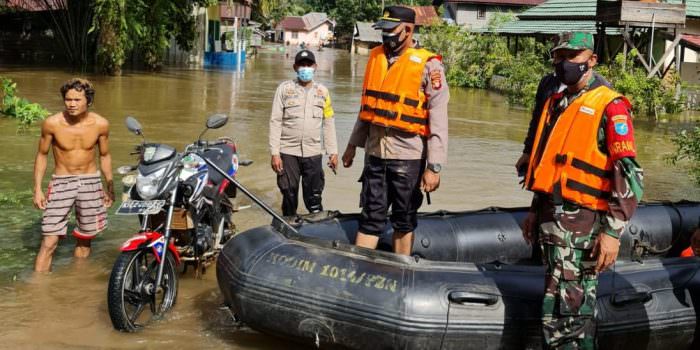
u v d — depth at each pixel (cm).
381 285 414
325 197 830
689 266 468
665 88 2056
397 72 463
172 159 504
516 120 1778
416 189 476
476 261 559
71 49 2883
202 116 1522
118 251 615
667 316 439
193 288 546
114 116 1466
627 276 448
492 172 1036
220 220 578
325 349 434
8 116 1348
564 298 381
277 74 3109
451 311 404
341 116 1683
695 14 2525
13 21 3388
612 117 369
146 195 489
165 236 488
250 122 1455
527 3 4875
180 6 2864
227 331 475
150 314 495
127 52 2928
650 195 929
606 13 2167
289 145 643
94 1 2455
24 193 784
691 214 609
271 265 441
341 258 435
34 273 558
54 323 471
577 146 377
